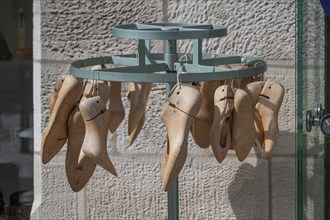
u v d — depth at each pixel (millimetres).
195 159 4324
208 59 3521
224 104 3422
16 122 5965
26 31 5277
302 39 3723
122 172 4355
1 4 5270
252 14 4219
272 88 3580
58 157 4383
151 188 4355
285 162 4297
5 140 5680
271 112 3572
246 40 4238
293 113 4250
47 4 4293
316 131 3893
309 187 3926
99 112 3357
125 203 4379
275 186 4324
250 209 4340
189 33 3365
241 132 3439
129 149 4336
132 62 3572
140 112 3664
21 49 5301
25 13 5270
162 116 3324
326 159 3947
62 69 4328
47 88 4348
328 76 3820
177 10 4254
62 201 4414
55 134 3516
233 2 4223
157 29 3498
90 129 3359
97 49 4309
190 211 4363
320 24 3779
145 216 4383
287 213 4336
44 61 4332
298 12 3709
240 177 4324
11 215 5250
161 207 4367
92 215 4410
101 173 4363
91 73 3346
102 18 4281
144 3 4262
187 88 3281
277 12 4203
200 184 4336
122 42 4293
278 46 4223
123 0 4266
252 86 3561
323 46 3799
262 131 3605
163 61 3506
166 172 3297
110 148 4340
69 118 3523
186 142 3270
